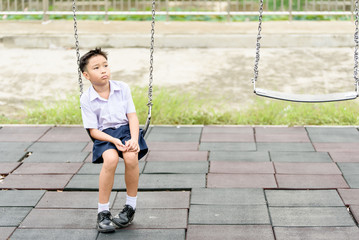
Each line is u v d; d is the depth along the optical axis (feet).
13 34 34.81
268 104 23.76
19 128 21.18
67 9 44.01
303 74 28.58
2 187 15.67
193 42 34.30
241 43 34.37
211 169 16.85
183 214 13.99
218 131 20.70
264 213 13.99
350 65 30.12
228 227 13.32
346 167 16.88
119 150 12.71
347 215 13.85
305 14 38.73
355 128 20.79
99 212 13.10
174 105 22.77
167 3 38.63
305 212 14.03
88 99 13.01
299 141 19.42
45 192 15.37
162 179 16.10
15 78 28.12
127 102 13.37
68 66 30.37
